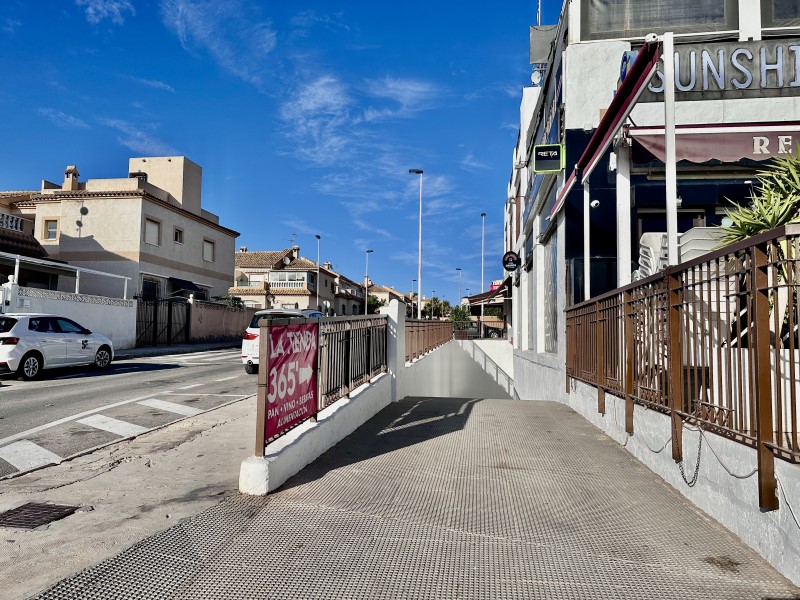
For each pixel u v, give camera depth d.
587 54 11.06
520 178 21.59
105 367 15.28
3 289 17.23
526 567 3.19
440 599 2.81
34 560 3.19
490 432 6.95
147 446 6.37
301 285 61.34
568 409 9.02
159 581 2.94
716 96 10.35
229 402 9.77
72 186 31.31
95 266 28.91
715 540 3.59
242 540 3.50
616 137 8.03
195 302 31.23
